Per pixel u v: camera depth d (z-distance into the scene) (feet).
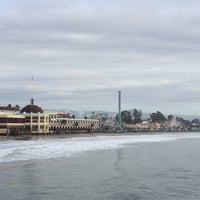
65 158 217.56
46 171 159.53
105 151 284.82
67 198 107.65
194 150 305.12
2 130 587.27
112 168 173.47
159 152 279.28
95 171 162.30
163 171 163.32
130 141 491.31
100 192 116.37
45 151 267.39
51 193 113.70
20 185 125.49
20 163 185.47
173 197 110.01
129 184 130.00
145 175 151.43
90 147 333.62
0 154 230.48
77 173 155.12
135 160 212.84
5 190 116.88
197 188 123.13
